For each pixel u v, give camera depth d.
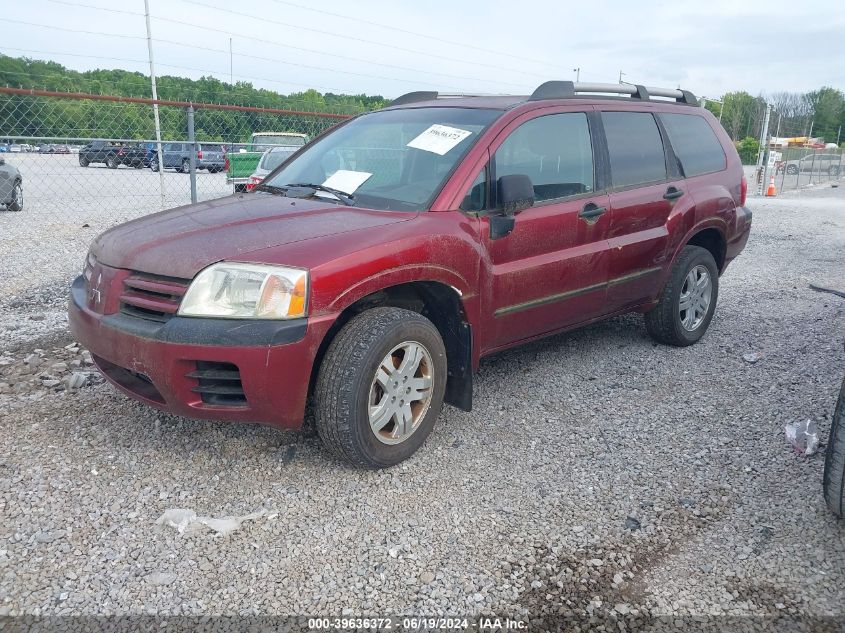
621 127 4.80
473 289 3.70
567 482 3.42
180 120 12.55
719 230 5.50
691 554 2.88
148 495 3.19
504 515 3.13
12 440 3.65
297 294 3.02
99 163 13.97
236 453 3.58
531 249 4.05
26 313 6.11
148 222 3.72
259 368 2.99
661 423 4.08
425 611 2.53
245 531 2.95
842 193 24.91
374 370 3.23
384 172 4.01
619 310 4.85
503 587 2.66
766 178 23.83
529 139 4.14
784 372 4.90
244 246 3.17
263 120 13.42
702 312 5.50
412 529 3.00
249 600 2.56
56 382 4.38
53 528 2.93
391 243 3.31
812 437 3.70
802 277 8.35
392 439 3.44
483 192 3.85
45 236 10.55
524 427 4.01
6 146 10.17
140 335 3.08
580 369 4.94
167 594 2.58
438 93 5.01
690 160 5.35
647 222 4.81
